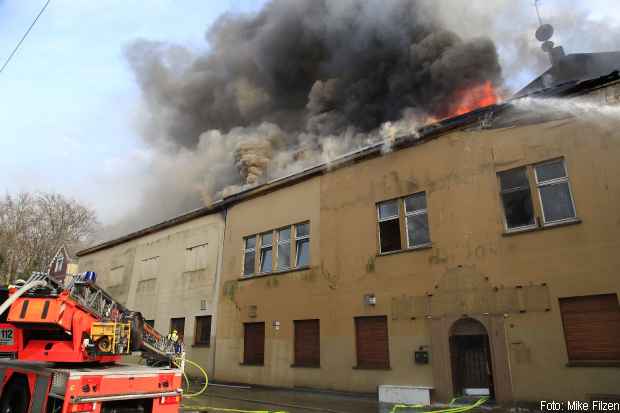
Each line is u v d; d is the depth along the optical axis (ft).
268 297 49.32
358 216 42.91
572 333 28.76
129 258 79.92
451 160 37.37
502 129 35.14
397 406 32.14
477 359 33.04
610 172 29.40
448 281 34.73
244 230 56.18
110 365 23.36
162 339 27.09
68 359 20.89
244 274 54.39
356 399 36.42
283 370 45.03
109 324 22.30
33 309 20.47
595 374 27.07
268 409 31.50
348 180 44.93
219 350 53.83
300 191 49.80
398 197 40.40
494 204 34.01
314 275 45.01
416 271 36.96
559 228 30.45
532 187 32.68
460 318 33.35
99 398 18.99
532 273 30.89
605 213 28.94
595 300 28.35
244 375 49.29
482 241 33.83
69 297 21.21
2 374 23.79
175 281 65.98
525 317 30.45
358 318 40.27
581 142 31.12
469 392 32.48
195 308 60.08
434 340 34.35
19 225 121.19
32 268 117.08
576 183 30.66
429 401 32.30
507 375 30.19
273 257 50.70
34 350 21.20
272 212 52.70
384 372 36.76
